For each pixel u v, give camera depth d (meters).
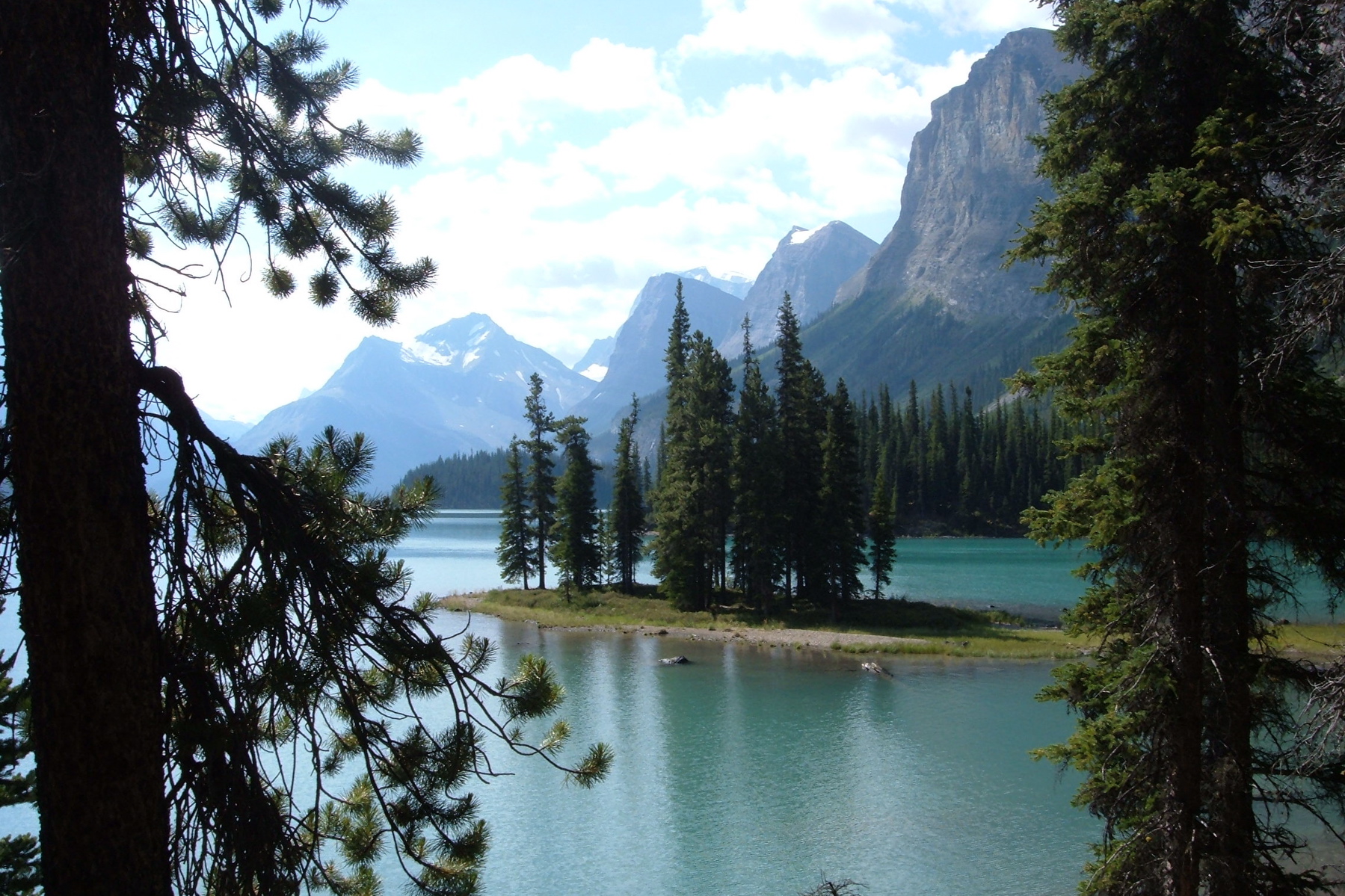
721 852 22.86
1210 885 10.58
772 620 59.94
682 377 73.75
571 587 72.69
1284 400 10.99
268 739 5.75
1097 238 11.00
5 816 20.98
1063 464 141.00
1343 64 8.93
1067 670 13.23
